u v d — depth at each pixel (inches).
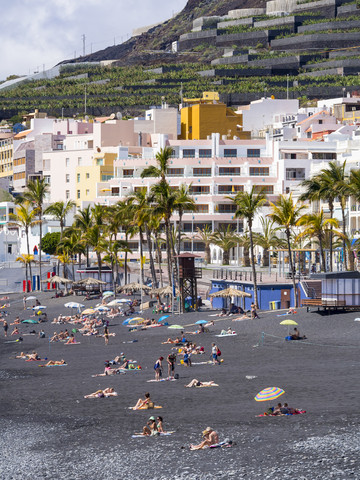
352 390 2573.8
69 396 2839.6
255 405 2487.7
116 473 1943.9
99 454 2094.0
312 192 4923.7
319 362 3100.4
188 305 4992.6
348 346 3395.7
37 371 3444.9
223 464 1934.1
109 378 3137.3
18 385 3125.0
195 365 3280.0
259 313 4461.1
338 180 4872.0
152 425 2250.2
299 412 2337.6
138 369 3297.2
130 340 4160.9
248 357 3348.9
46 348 4175.7
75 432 2324.1
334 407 2372.0
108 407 2615.7
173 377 3011.8
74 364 3560.5
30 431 2365.9
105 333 4121.6
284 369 3016.7
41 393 2925.7
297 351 3385.8
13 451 2166.6
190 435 2198.6
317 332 3772.1
